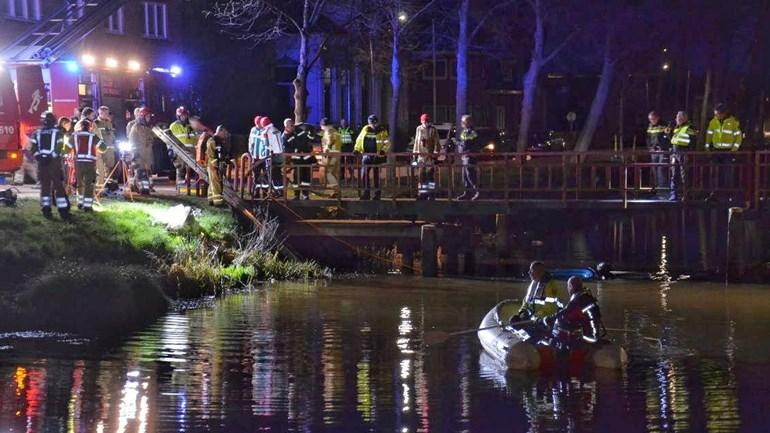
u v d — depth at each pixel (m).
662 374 16.59
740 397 15.22
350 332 19.92
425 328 20.47
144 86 41.09
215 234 28.02
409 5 42.94
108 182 30.05
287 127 31.22
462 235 32.66
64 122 26.28
